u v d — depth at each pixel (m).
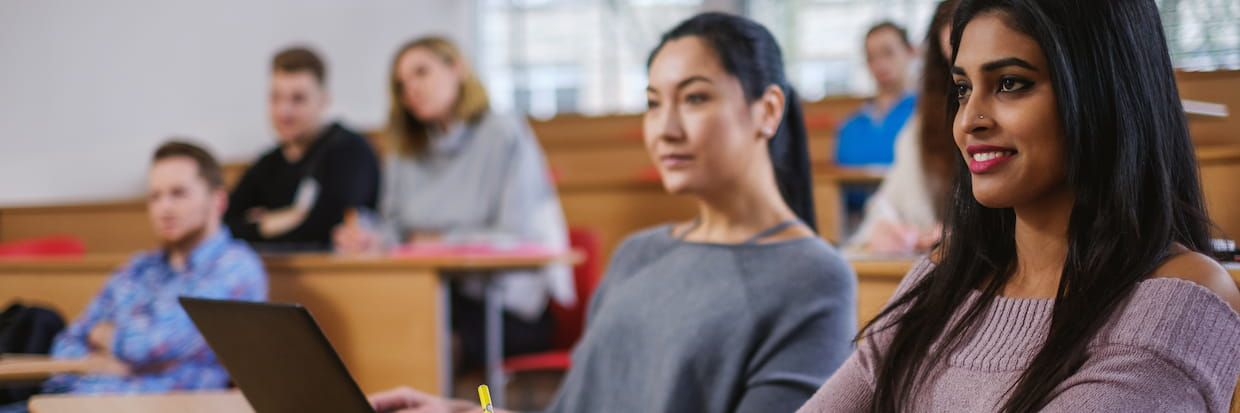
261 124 6.37
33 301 3.37
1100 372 0.90
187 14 5.89
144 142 5.62
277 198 4.07
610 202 4.67
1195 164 0.97
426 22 7.99
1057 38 0.92
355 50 7.28
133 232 4.18
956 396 1.00
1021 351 0.98
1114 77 0.92
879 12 7.85
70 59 5.25
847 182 4.30
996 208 1.05
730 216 1.55
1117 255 0.93
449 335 3.26
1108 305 0.92
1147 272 0.92
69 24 5.25
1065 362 0.92
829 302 1.45
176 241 2.86
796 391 1.41
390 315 3.05
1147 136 0.94
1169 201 0.94
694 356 1.47
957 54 0.99
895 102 4.60
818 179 4.30
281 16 6.59
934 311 1.07
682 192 1.55
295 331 1.23
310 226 3.95
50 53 5.16
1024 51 0.93
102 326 2.85
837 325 1.44
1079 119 0.92
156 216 2.83
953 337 1.03
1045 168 0.95
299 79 4.02
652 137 1.56
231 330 1.34
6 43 4.97
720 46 1.51
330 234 3.96
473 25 8.45
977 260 1.06
